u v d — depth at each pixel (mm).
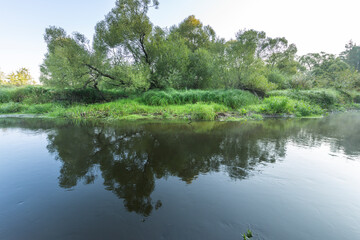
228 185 2590
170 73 13789
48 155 3811
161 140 4895
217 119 8492
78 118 8938
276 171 3029
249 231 1724
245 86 13703
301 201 2230
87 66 11852
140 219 1914
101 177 2850
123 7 12062
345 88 16688
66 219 1922
